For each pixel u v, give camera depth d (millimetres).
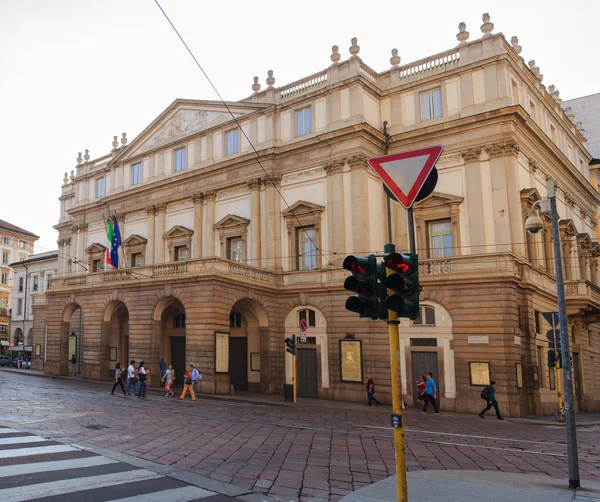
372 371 27891
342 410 24281
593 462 13508
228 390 28328
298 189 32031
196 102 37125
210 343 27859
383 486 10070
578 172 37375
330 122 31031
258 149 33719
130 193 39938
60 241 48562
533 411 25922
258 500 9062
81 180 45062
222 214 35031
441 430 18828
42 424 15945
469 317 26109
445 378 26328
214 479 10289
